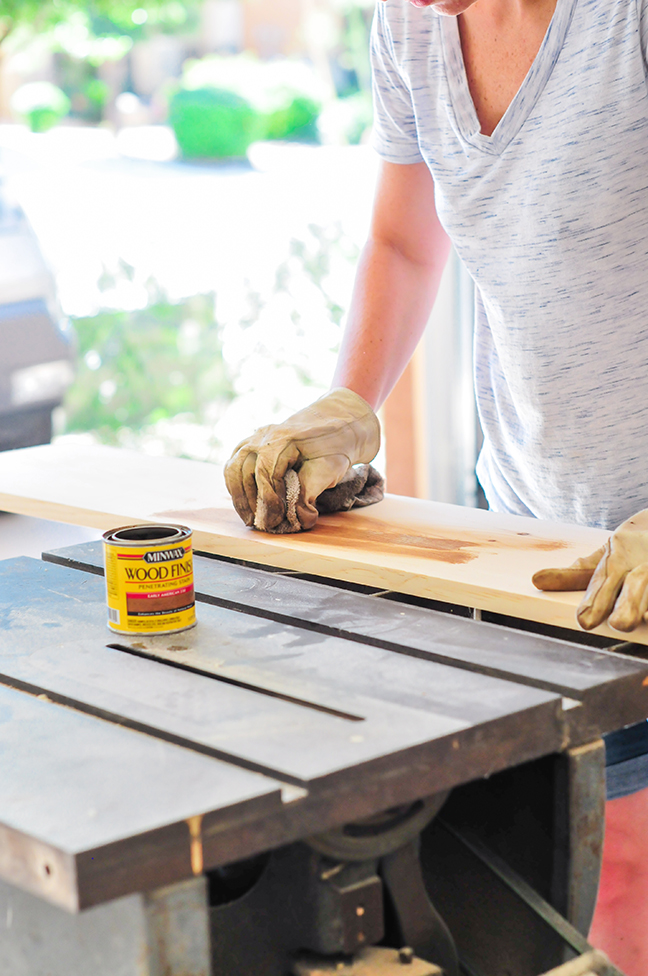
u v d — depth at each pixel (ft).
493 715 2.76
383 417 11.47
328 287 15.40
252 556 4.63
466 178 4.93
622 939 4.61
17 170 18.81
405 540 4.59
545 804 3.09
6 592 4.18
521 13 4.51
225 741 2.66
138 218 16.44
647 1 4.07
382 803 2.55
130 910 2.27
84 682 3.13
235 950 2.91
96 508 5.21
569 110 4.43
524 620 4.02
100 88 20.71
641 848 4.48
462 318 11.10
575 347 4.83
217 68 20.12
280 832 2.39
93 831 2.22
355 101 18.98
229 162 20.02
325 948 2.73
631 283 4.59
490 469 5.90
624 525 3.86
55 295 13.44
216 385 16.03
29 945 2.61
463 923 3.34
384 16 5.10
